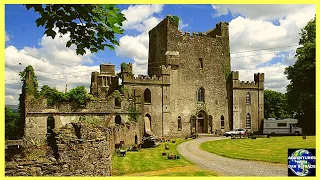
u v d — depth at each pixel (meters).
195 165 28.55
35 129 47.53
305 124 63.62
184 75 67.69
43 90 49.75
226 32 73.88
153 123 62.62
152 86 63.34
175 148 43.88
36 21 9.02
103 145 15.54
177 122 65.62
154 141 47.19
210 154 36.62
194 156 34.94
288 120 64.62
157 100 63.53
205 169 26.31
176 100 66.06
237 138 57.16
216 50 72.00
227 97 71.81
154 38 73.56
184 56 68.25
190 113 67.31
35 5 8.70
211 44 71.62
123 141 42.75
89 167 13.91
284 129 64.75
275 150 36.62
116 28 9.73
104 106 53.81
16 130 53.72
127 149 42.78
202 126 69.25
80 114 51.38
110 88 66.56
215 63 71.44
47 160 12.42
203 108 68.81
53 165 12.43
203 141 53.47
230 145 45.03
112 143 34.84
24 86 48.31
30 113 47.53
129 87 61.03
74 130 14.09
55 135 13.24
